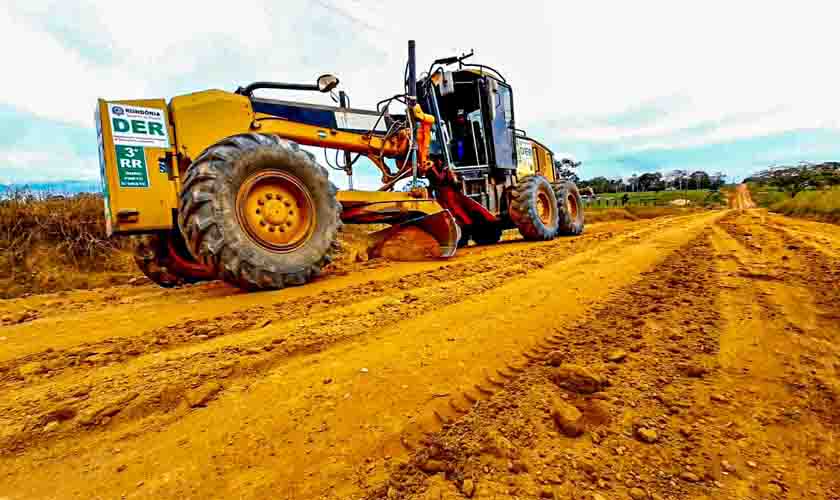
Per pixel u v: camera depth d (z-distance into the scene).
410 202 5.67
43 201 7.01
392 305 3.05
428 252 5.93
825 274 3.54
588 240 7.67
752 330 2.24
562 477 1.16
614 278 3.79
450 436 1.38
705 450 1.26
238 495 1.13
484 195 8.21
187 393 1.67
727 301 2.83
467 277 4.14
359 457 1.28
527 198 8.32
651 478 1.15
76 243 6.64
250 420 1.48
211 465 1.25
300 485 1.16
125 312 3.21
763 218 14.35
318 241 4.08
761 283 3.33
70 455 1.31
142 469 1.24
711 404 1.52
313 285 3.95
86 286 5.99
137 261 4.76
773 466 1.19
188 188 3.45
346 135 5.67
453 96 8.17
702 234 8.23
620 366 1.87
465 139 8.26
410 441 1.36
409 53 6.19
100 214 7.21
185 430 1.44
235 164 3.56
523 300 3.09
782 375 1.72
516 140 9.28
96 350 2.24
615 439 1.33
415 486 1.15
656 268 4.24
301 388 1.71
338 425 1.45
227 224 3.47
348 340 2.29
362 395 1.65
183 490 1.15
